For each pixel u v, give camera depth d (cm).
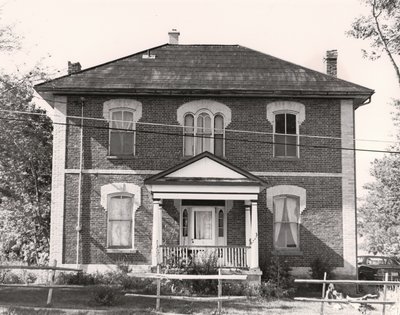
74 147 2489
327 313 1844
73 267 2425
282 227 2488
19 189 3659
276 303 2030
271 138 2512
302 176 2497
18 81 2805
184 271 2183
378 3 3028
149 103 2520
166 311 1759
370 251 4644
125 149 2508
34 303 1816
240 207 2480
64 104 2508
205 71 2614
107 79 2528
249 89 2477
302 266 2450
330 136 2523
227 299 1741
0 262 3238
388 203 4038
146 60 2700
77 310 1688
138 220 2461
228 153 2506
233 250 2352
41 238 3588
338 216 2483
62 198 2459
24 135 3388
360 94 2491
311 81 2544
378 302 1666
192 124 2525
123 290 2134
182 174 2320
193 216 2480
